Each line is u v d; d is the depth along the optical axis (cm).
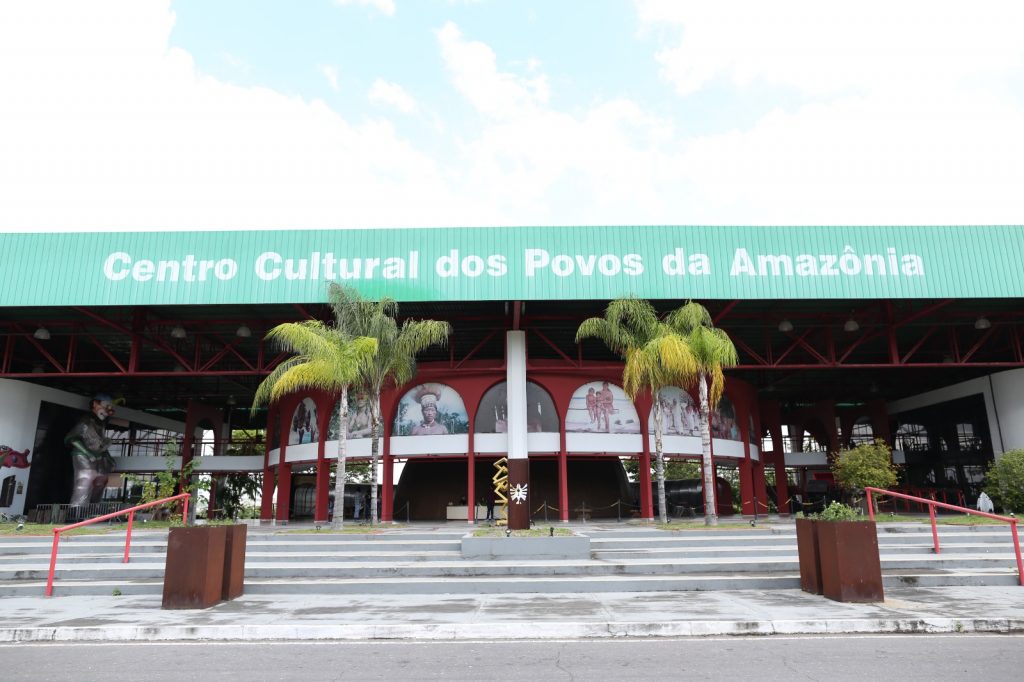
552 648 930
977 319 3869
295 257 3192
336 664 844
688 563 1553
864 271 3170
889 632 1013
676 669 803
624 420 3822
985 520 2511
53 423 4466
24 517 4009
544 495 4522
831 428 5797
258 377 5266
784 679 753
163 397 5853
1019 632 1017
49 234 3181
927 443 5184
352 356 2631
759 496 4653
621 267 3183
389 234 3225
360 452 3838
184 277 3156
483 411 3791
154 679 777
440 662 851
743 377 5344
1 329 3984
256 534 2117
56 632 1016
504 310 3766
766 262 3184
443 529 2531
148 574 1578
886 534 2064
